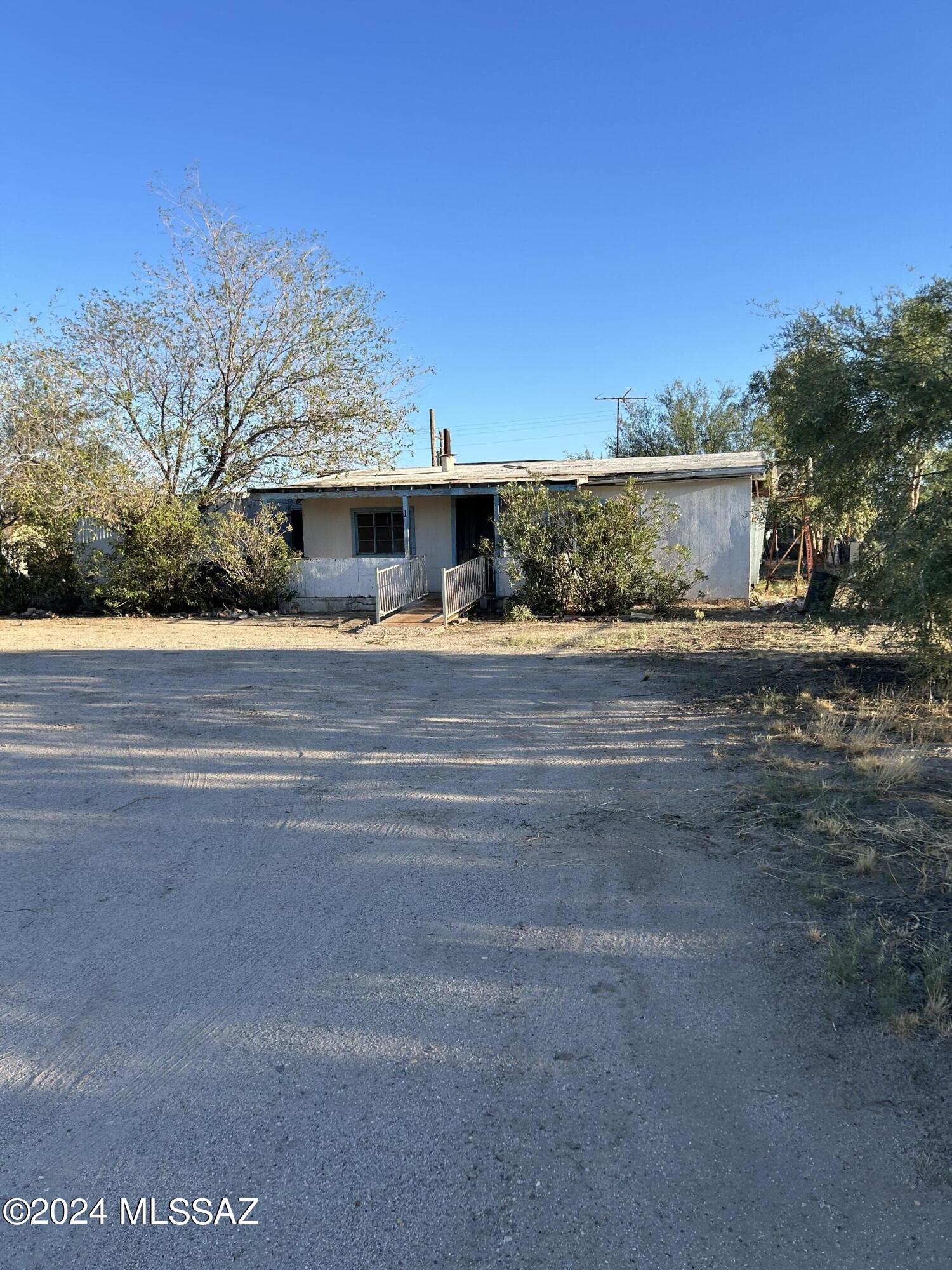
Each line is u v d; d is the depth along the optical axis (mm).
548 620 14789
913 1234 2018
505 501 15664
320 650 12211
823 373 7715
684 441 38438
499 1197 2178
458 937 3582
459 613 15297
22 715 8297
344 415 20344
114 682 9969
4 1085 2719
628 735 6742
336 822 5055
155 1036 2955
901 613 6812
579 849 4465
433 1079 2658
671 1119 2439
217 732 7402
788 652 10312
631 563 14875
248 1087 2656
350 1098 2584
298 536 20219
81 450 18375
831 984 3061
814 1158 2268
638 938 3496
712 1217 2092
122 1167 2346
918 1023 2799
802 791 5082
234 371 19938
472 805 5262
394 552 18859
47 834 5020
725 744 6254
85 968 3443
